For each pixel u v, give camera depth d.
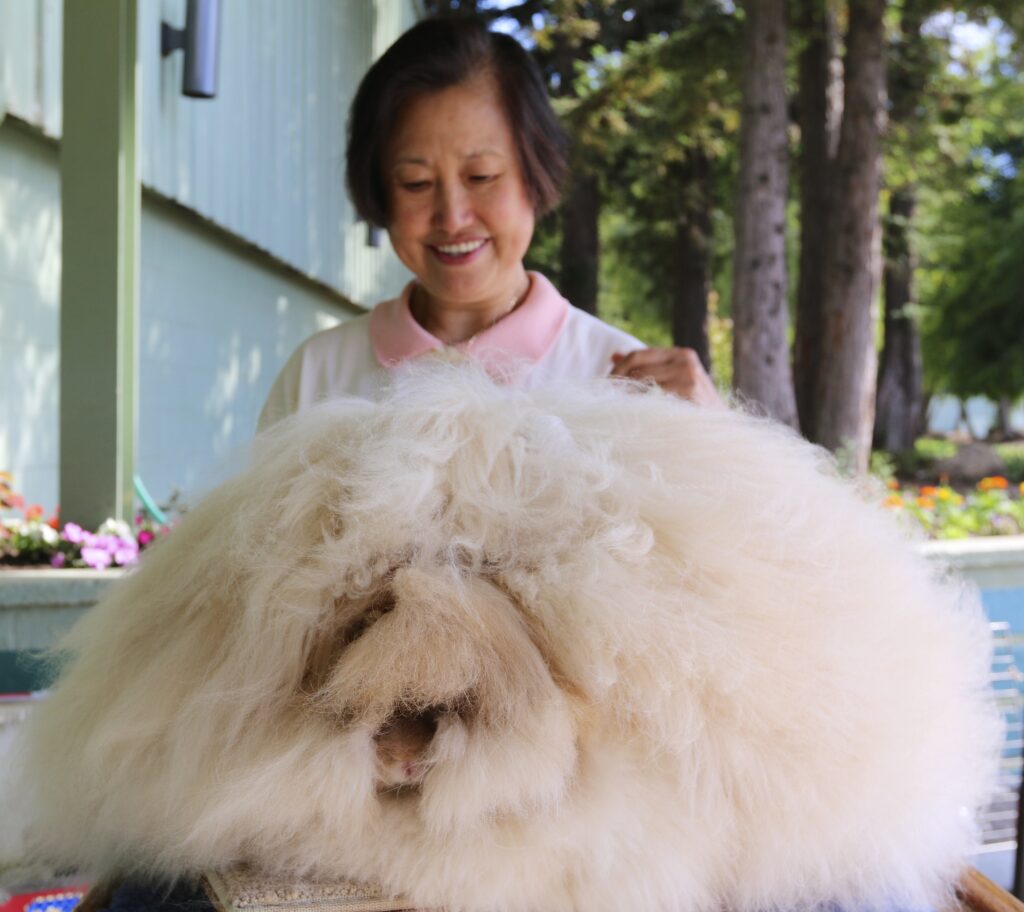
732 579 0.71
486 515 0.69
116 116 2.88
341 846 0.69
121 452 2.97
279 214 7.20
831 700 0.71
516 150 1.45
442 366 0.84
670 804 0.69
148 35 4.66
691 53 11.62
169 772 0.72
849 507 0.84
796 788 0.71
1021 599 3.01
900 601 0.80
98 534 2.90
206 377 6.30
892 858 0.77
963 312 22.98
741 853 0.73
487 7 15.18
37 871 0.90
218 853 0.72
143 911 0.75
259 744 0.68
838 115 11.46
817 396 10.27
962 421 36.53
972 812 0.89
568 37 14.02
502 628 0.65
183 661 0.73
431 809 0.65
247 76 6.30
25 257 4.12
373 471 0.70
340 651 0.67
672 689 0.67
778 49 9.52
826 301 10.13
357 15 9.59
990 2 10.81
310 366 1.56
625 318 20.89
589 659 0.66
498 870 0.68
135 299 3.07
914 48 11.80
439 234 1.44
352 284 10.13
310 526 0.71
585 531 0.70
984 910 0.84
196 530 0.79
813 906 0.77
